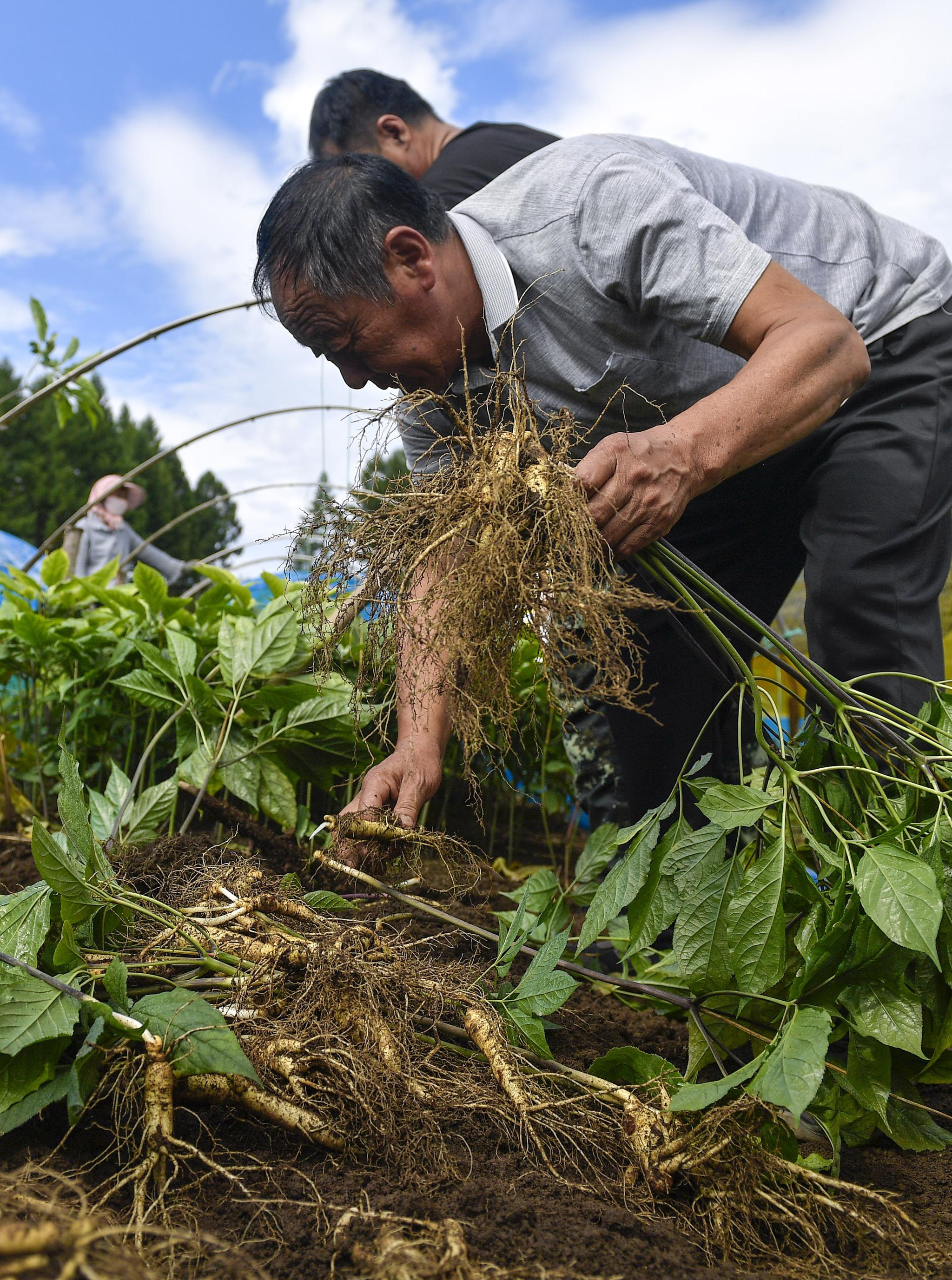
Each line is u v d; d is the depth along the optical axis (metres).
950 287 1.88
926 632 1.73
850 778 1.45
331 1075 1.14
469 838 3.30
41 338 3.26
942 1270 0.99
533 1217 0.97
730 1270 0.94
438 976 1.32
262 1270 0.89
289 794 2.16
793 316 1.44
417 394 1.35
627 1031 1.72
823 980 1.23
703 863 1.34
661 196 1.54
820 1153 1.23
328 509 1.38
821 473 1.83
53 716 3.05
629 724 2.13
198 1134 1.14
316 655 1.55
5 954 1.14
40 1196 0.96
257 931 1.34
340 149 2.98
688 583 2.03
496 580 1.17
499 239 1.66
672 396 1.82
